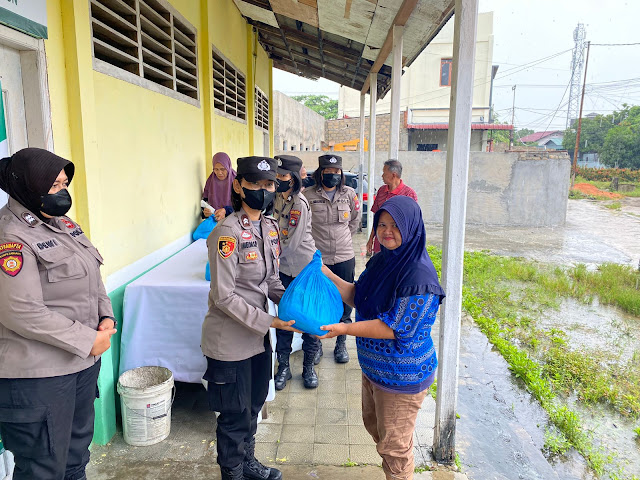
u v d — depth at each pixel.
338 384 3.64
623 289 6.82
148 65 3.76
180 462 2.64
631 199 24.11
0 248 1.65
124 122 3.25
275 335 3.35
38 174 1.69
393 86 5.54
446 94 26.61
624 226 13.95
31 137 2.39
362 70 8.47
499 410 3.46
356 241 9.92
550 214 13.44
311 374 3.60
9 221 1.72
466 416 3.35
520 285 7.29
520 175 13.27
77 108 2.61
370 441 2.88
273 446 2.82
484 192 13.46
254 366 2.31
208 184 5.14
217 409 2.21
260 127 9.71
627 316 5.90
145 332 3.02
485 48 25.64
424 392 2.04
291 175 3.34
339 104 32.25
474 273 7.71
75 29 2.55
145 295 3.00
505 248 10.34
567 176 13.20
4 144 2.12
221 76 6.10
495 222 13.56
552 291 6.80
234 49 7.09
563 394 3.82
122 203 3.22
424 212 13.84
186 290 2.97
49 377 1.77
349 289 2.31
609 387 3.86
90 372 1.99
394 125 5.86
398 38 5.12
